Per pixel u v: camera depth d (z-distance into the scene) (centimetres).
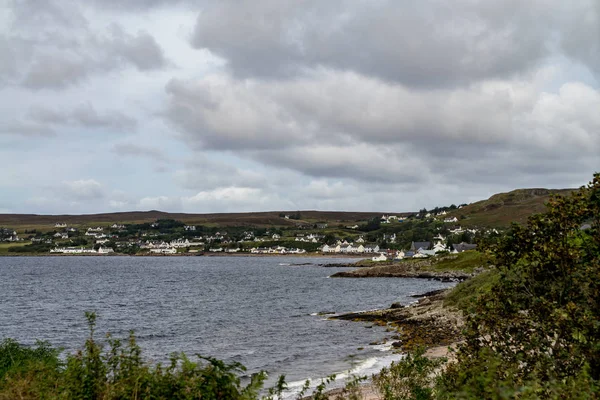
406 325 4572
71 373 990
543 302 1002
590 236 1066
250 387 934
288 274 16500
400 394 1499
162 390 905
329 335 4391
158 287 10994
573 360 945
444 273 13238
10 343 2008
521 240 1095
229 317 5909
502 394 746
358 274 14675
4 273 16512
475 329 1091
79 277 14675
